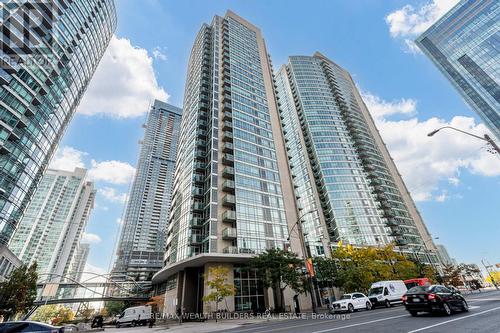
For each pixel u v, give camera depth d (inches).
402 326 373.4
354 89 4751.5
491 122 3144.7
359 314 682.2
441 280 2128.4
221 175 1628.9
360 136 3612.2
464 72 3555.6
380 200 3070.9
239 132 1891.0
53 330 448.1
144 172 4758.9
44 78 1664.6
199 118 1934.1
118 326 1167.0
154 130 5383.9
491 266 2623.0
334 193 2933.1
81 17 2124.8
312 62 4525.1
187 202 1673.2
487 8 3420.3
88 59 2297.0
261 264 1170.0
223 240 1384.1
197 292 1403.8
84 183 5541.3
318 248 2198.6
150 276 3644.2
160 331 679.7
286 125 3973.9
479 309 524.7
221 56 2374.5
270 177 1846.7
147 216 4301.2
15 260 1598.2
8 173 1389.0
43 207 4392.2
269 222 1603.1
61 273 4510.3
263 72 2605.8
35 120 1579.7
